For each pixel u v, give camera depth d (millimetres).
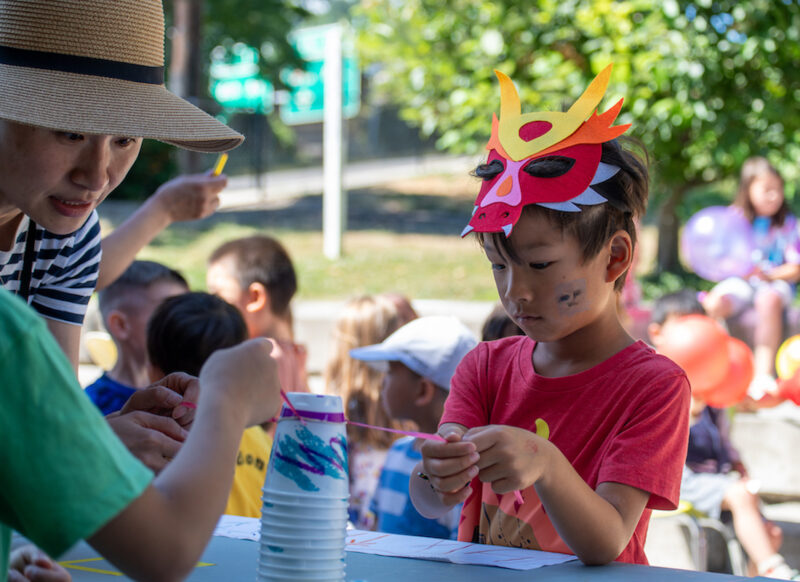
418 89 7746
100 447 984
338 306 6434
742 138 6945
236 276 3432
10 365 960
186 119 1587
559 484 1342
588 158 1501
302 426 1188
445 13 7352
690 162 7492
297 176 16625
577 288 1488
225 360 1162
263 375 1167
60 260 1871
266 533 1184
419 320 2693
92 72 1535
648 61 6457
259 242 3543
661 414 1482
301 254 9172
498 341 1776
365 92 22516
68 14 1516
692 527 3420
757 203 4879
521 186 1477
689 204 10594
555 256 1461
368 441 3178
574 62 6965
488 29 7027
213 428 1099
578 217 1464
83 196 1539
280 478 1181
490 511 1659
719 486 3582
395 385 2633
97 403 2822
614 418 1527
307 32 18703
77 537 961
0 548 1066
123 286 3072
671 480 1452
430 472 1320
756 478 4465
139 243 2416
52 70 1515
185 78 10828
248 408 1143
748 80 6852
